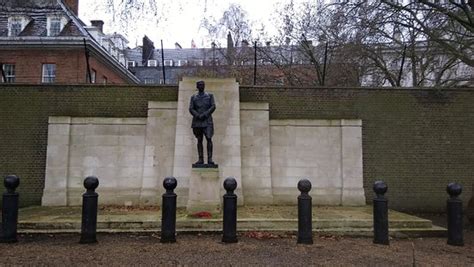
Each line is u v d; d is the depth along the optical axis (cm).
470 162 1661
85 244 912
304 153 1647
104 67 3438
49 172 1588
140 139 1627
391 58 2272
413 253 791
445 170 1655
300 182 955
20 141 1623
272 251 855
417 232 1093
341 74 2503
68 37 3066
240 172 1568
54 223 1085
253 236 1023
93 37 3475
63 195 1570
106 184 1597
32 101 1647
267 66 3192
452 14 1472
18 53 3117
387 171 1645
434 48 1827
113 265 729
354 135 1650
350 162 1636
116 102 1661
